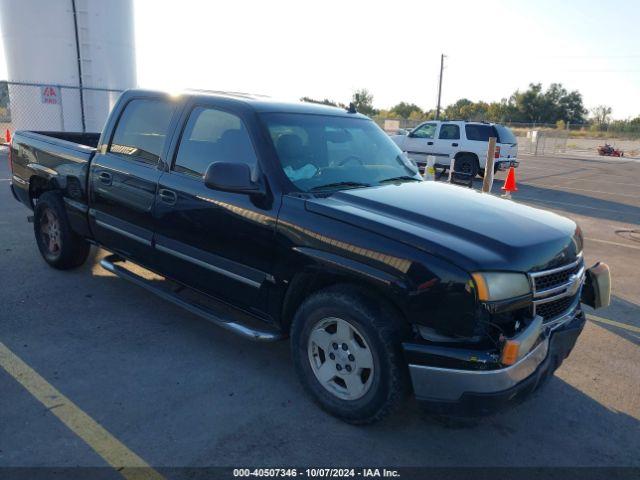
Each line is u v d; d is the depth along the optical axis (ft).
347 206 10.53
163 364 12.46
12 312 14.83
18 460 8.93
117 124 15.24
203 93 13.60
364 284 9.80
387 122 131.75
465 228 9.80
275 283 11.05
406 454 9.71
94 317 14.80
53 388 11.18
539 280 9.55
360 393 10.05
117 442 9.55
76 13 56.75
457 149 55.67
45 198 17.51
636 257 25.02
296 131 12.46
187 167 12.96
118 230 14.93
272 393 11.45
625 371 13.35
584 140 172.14
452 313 8.86
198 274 12.79
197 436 9.85
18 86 57.67
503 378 8.73
